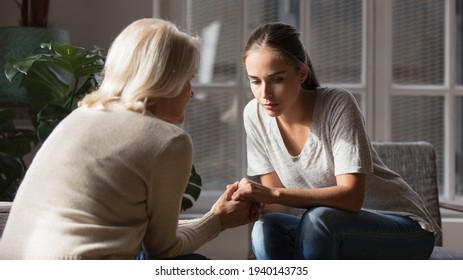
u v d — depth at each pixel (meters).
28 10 4.20
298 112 2.75
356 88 4.70
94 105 2.34
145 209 2.31
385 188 2.82
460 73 4.77
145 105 2.32
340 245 2.61
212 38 4.68
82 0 4.46
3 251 2.23
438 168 4.80
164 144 2.24
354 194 2.63
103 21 4.47
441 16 4.73
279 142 2.80
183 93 2.42
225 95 4.70
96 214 2.20
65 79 4.12
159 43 2.33
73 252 2.15
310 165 2.77
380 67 4.70
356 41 4.71
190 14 4.66
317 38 4.70
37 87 3.97
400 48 4.73
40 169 2.28
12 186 3.88
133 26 2.40
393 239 2.67
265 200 2.64
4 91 4.04
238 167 4.71
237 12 4.66
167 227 2.34
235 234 4.54
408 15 4.72
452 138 4.73
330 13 4.70
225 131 4.71
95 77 4.05
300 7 4.68
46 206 2.23
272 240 2.79
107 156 2.23
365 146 2.67
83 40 4.47
